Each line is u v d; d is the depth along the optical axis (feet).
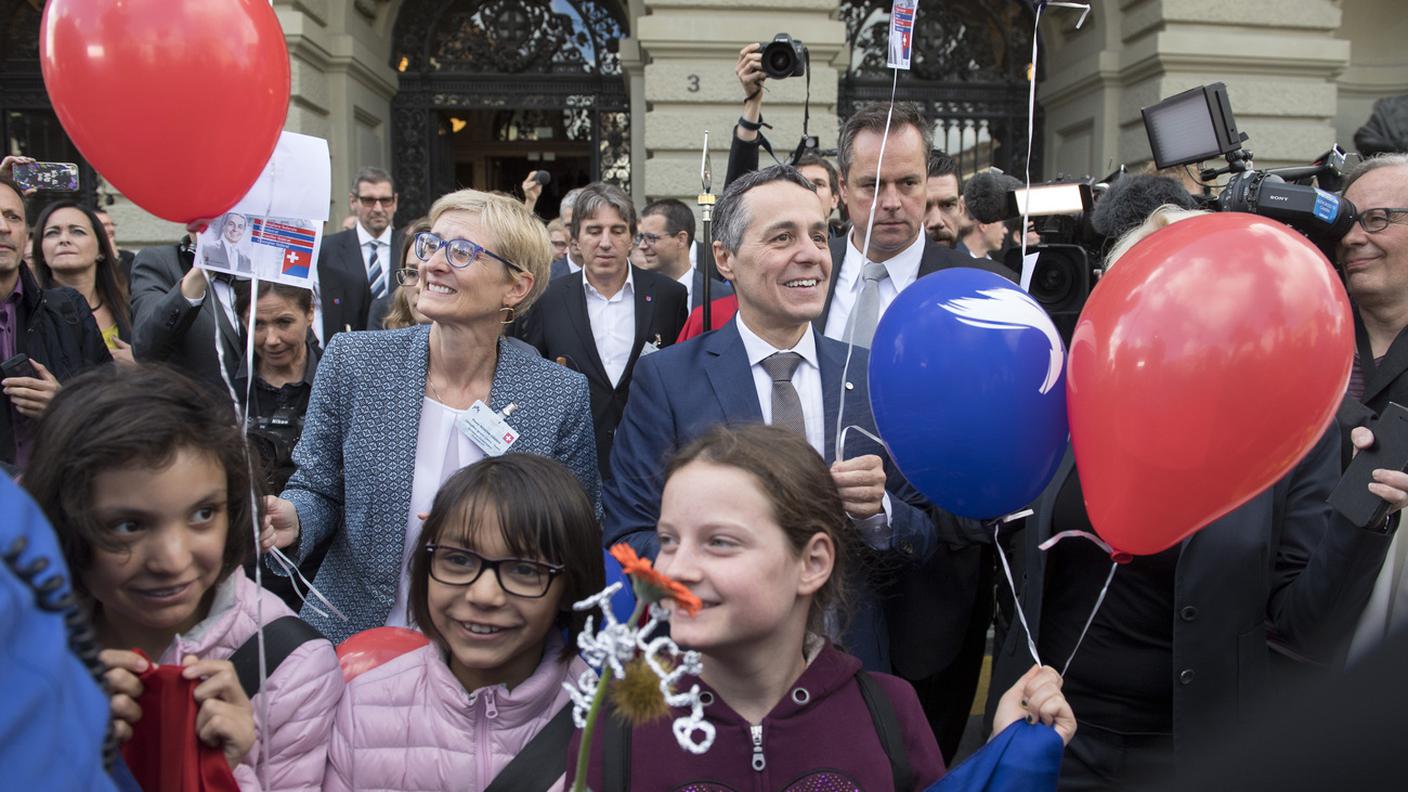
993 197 13.60
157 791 4.25
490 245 7.34
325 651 5.34
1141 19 26.86
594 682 3.72
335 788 5.41
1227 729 1.93
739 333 7.66
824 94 25.17
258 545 4.92
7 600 2.07
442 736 5.49
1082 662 6.81
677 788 4.58
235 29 4.76
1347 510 5.70
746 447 4.67
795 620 4.78
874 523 6.73
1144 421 4.28
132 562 4.42
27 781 1.95
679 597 3.28
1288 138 26.73
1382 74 30.35
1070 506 6.79
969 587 8.18
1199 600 6.28
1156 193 9.17
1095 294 4.79
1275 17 26.32
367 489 7.41
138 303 12.48
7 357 10.57
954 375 5.15
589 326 14.79
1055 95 29.71
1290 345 4.05
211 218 5.23
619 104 29.94
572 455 7.90
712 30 24.82
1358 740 1.59
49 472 4.35
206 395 4.85
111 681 4.17
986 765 4.68
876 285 9.82
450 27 29.86
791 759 4.64
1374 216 8.13
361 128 27.35
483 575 5.34
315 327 18.54
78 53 4.58
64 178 13.26
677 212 17.60
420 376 7.64
